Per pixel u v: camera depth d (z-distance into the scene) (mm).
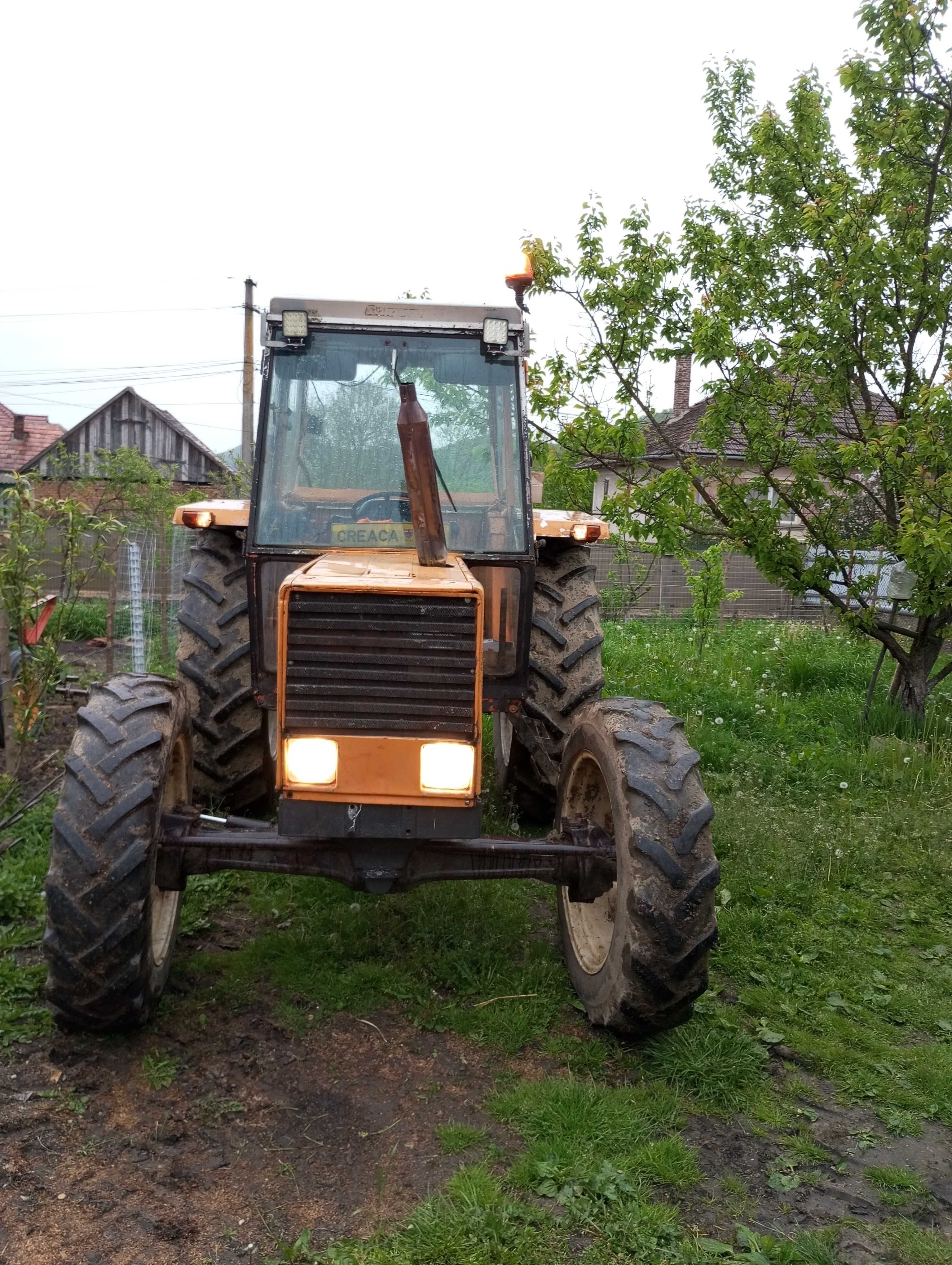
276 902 4543
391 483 4234
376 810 3189
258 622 4152
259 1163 2895
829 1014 3969
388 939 4219
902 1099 3447
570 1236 2670
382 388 4285
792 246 8266
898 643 8523
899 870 5488
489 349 4312
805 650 11641
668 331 8398
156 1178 2807
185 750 3740
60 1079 3219
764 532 8234
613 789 3443
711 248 8344
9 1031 3445
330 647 3143
